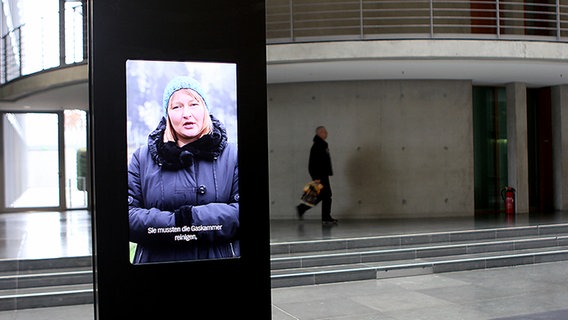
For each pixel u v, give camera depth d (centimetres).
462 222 1194
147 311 342
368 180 1349
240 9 363
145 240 343
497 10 1170
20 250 859
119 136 339
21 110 1659
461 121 1380
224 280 356
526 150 1436
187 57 353
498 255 920
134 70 342
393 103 1355
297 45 1125
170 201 349
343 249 924
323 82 1352
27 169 1680
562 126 1495
